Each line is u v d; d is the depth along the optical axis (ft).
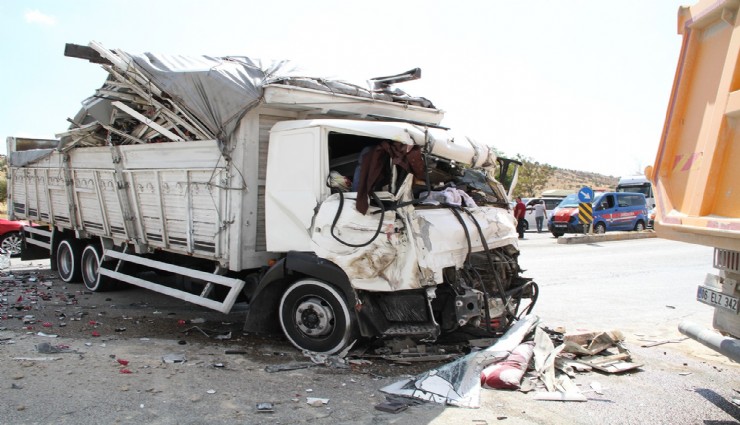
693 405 16.16
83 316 25.57
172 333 22.88
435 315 19.26
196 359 18.85
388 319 18.61
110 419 13.48
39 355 18.45
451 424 13.98
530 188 182.91
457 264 19.26
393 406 14.80
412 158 18.17
